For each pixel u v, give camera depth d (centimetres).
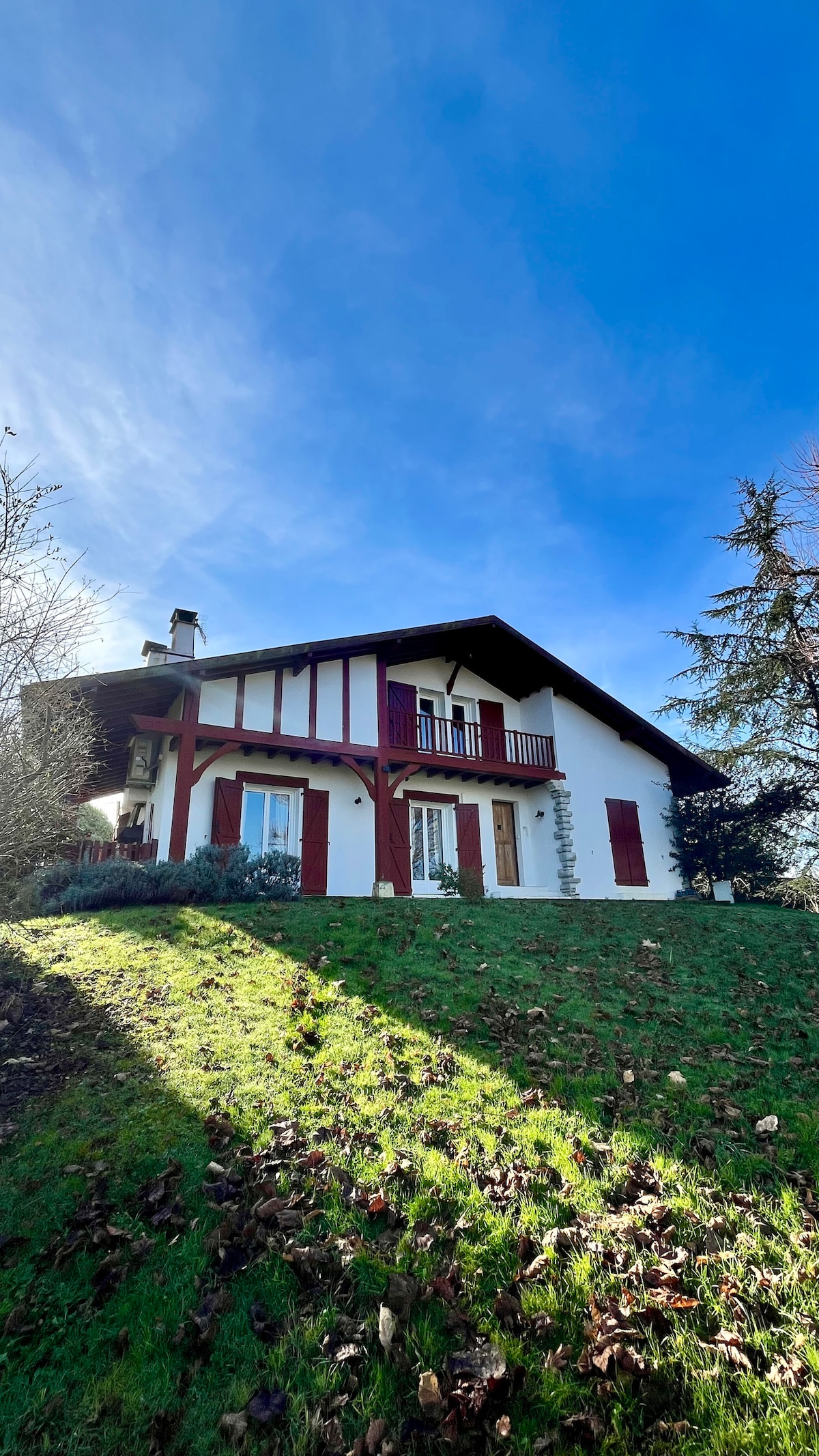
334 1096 384
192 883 888
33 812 524
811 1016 573
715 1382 213
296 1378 213
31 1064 419
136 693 1103
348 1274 254
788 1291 250
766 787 1680
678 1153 339
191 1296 244
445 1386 212
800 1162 335
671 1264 261
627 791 1761
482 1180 311
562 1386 211
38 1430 197
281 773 1277
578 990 605
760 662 1639
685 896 1677
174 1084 391
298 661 1255
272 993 541
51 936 714
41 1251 266
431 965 648
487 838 1578
